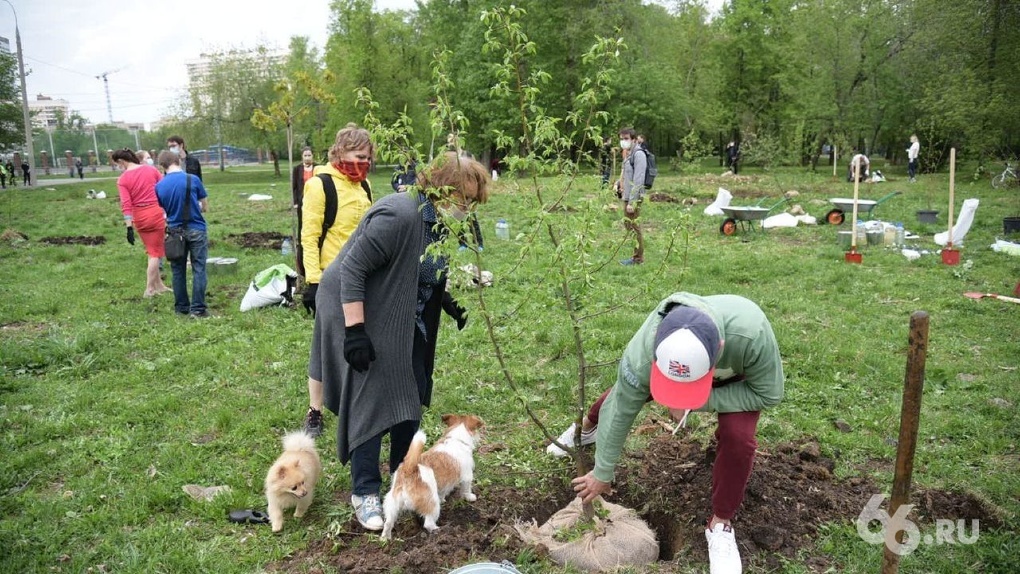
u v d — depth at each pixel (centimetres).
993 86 2253
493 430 476
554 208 323
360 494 346
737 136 4059
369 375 336
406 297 335
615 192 332
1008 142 2323
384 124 317
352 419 344
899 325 692
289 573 320
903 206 1652
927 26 2736
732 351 290
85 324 723
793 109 3488
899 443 270
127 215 837
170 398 520
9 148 4000
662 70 3456
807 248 1146
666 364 262
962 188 2080
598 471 322
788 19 3753
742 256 1062
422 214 334
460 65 3234
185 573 321
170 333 691
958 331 670
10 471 414
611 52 312
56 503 374
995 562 323
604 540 334
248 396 535
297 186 812
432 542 328
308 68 4334
